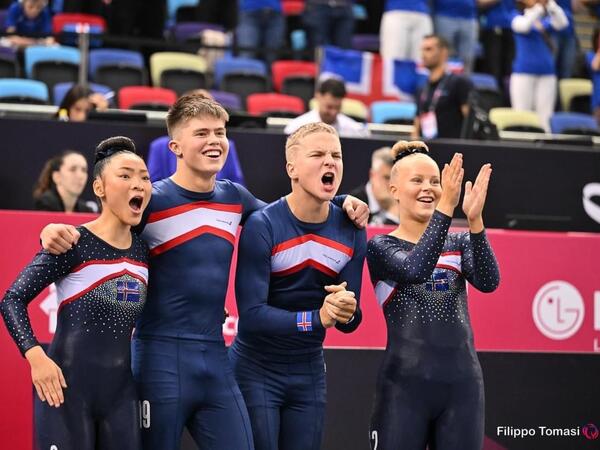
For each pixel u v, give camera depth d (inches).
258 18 593.0
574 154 386.3
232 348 255.6
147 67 591.2
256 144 368.5
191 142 238.2
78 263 228.4
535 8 564.4
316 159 240.7
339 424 303.1
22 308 225.5
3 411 283.7
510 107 616.1
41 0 543.2
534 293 315.3
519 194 382.3
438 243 238.1
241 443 234.7
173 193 241.1
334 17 607.5
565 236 319.0
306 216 246.4
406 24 579.2
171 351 235.3
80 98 403.2
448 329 250.8
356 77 506.9
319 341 249.3
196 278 237.6
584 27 735.7
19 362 285.7
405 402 248.7
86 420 225.9
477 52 649.0
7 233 289.1
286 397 247.3
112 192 228.8
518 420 311.6
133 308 231.5
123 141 237.0
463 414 247.6
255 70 582.2
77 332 227.6
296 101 548.7
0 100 488.7
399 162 259.1
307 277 246.1
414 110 507.8
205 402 236.8
